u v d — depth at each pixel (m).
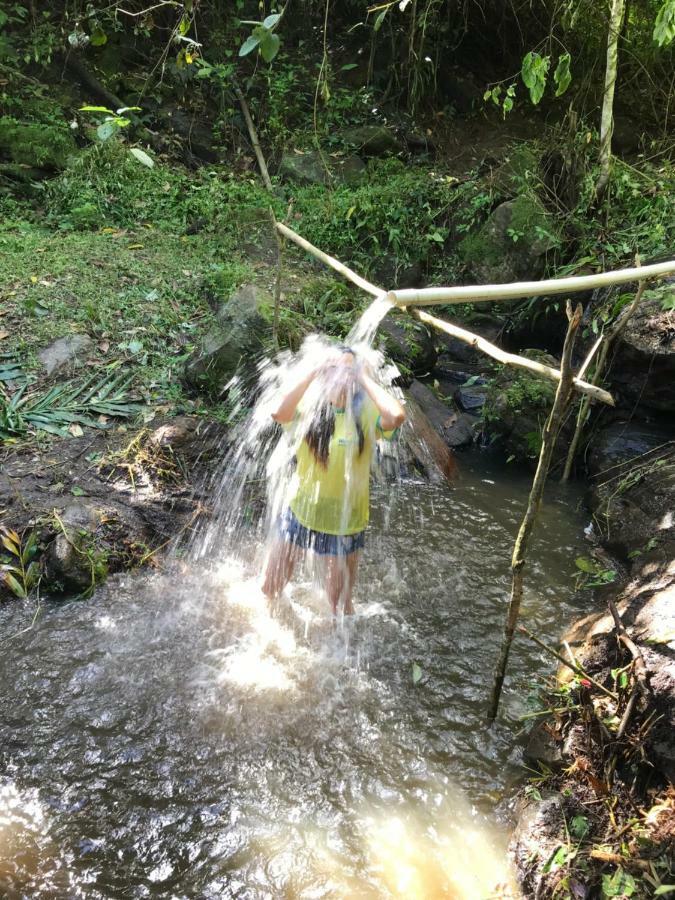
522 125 8.71
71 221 6.93
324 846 2.57
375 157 8.09
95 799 2.68
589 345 5.32
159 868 2.47
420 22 8.09
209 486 4.42
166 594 3.73
